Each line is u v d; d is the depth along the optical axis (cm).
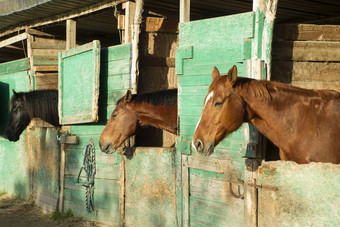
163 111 452
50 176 638
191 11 604
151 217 469
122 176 503
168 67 538
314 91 323
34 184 689
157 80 528
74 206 589
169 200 447
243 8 585
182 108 425
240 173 370
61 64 597
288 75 367
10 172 786
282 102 314
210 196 401
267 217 330
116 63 516
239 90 311
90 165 552
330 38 375
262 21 357
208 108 309
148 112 457
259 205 339
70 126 595
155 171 463
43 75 717
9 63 786
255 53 360
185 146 420
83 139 573
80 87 544
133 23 503
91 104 515
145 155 475
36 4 585
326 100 315
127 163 500
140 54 510
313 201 293
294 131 312
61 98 594
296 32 366
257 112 315
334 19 602
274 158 397
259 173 332
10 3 640
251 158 356
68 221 570
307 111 312
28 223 577
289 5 574
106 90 533
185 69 420
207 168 399
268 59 352
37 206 671
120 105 466
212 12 611
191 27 414
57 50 741
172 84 543
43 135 660
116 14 551
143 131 548
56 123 653
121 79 509
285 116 313
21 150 745
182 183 429
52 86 729
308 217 296
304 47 368
